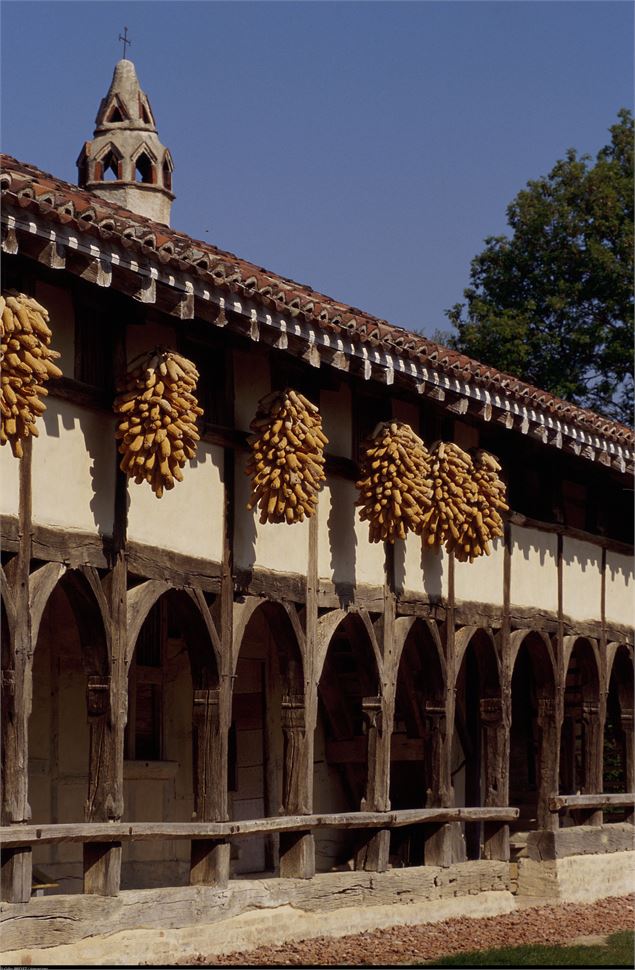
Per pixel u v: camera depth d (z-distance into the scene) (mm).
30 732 14547
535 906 18000
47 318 10734
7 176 10008
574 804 18828
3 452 11188
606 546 20688
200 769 13430
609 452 18562
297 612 14609
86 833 11680
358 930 14844
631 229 30172
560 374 29781
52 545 11641
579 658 20328
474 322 30562
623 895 19516
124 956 12039
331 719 18359
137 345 12844
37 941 11234
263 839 17297
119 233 10992
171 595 13266
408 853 18531
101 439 12281
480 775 19984
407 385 14906
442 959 13773
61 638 14930
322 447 13773
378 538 14977
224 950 13125
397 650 16016
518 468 19016
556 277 30312
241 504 13953
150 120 18734
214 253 13391
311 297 13789
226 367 13938
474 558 16359
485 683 18016
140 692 15984
